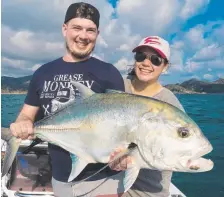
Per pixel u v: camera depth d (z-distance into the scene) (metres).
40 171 1.26
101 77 0.95
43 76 0.96
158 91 1.13
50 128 0.91
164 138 0.83
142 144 0.84
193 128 0.84
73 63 0.95
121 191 0.97
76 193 0.95
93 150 0.88
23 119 0.95
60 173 0.95
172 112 0.85
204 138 0.85
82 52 0.93
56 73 0.95
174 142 0.83
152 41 1.10
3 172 0.90
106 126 0.86
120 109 0.86
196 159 0.84
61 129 0.90
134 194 1.14
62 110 0.91
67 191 0.96
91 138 0.87
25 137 0.91
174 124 0.84
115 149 0.86
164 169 0.85
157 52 1.09
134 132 0.85
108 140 0.86
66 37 0.95
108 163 0.86
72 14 0.92
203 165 0.84
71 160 0.94
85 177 0.94
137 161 0.86
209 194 1.92
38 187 1.22
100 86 0.94
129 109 0.86
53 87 0.94
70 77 0.94
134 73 1.17
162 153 0.84
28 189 1.21
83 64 0.95
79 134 0.89
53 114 0.92
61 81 0.94
